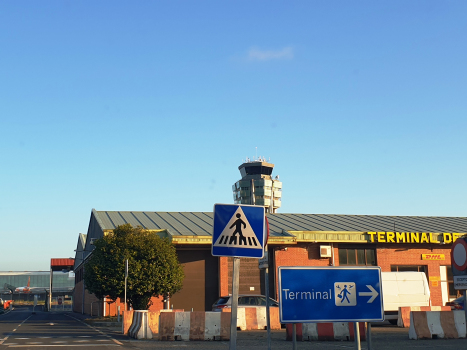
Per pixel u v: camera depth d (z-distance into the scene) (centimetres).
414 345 1562
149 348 1452
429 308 2564
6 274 14525
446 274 3894
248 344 1603
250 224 820
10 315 4903
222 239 805
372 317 858
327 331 1745
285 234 3603
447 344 1596
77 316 4431
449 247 3938
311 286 854
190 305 3409
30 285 14612
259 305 2423
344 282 861
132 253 2927
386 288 2722
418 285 2766
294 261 3650
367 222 4378
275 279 3594
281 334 2008
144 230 3170
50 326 2638
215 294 3459
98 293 2964
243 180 15162
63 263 7781
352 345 1570
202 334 1734
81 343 1597
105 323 2800
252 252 812
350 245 3778
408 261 3838
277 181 15325
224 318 1766
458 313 1872
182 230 3566
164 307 3366
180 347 1484
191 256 3478
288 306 844
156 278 2917
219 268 3466
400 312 2552
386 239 3753
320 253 3662
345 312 853
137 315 1881
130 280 2864
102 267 2892
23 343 1589
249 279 3547
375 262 3794
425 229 4203
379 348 1471
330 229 3916
